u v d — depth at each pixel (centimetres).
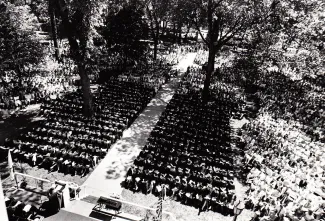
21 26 3769
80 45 3272
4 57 3688
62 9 3031
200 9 4341
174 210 2228
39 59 4044
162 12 5453
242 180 2662
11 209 1927
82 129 3109
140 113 3909
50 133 2989
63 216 1750
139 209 2197
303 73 5662
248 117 4091
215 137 3206
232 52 7488
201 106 4050
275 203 2234
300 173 2602
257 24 4406
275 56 5581
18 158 2686
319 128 3775
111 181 2511
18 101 3922
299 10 4250
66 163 2533
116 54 6012
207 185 2350
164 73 5522
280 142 3170
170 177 2452
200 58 6850
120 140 3184
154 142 3020
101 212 1781
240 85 5316
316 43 5209
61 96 4059
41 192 2184
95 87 4769
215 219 2169
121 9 5253
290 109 4316
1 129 3256
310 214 2156
